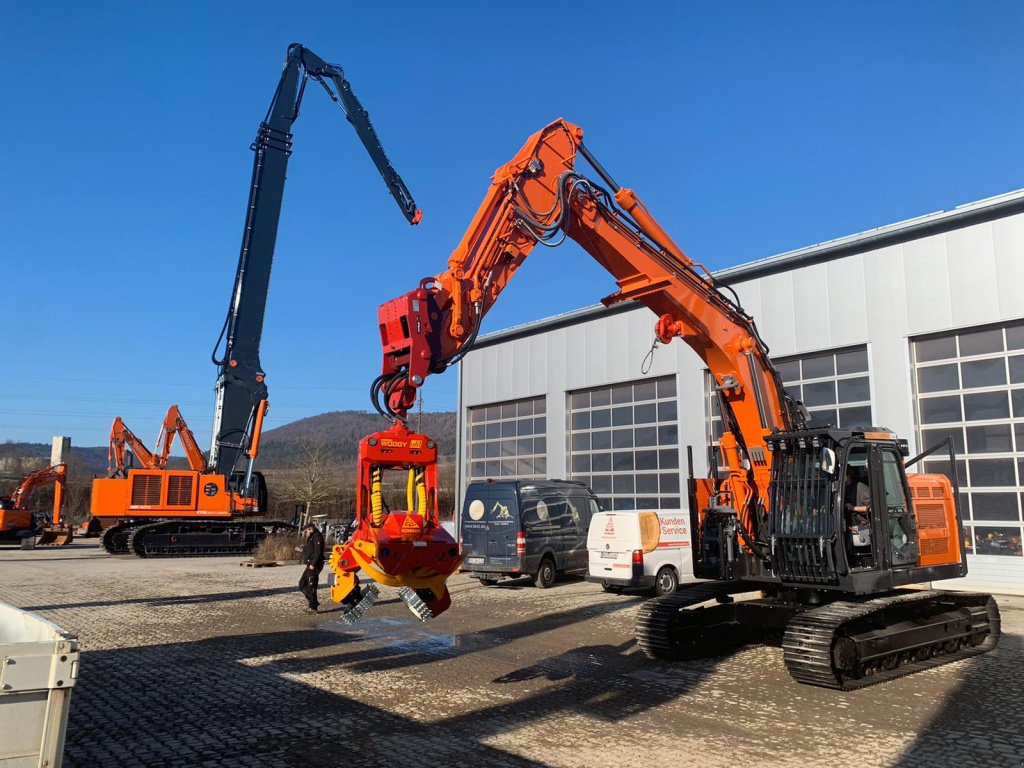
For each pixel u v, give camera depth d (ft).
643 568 46.29
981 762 17.57
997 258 46.68
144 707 22.31
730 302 31.01
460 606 43.32
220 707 22.29
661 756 17.97
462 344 24.50
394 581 19.27
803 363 55.98
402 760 17.78
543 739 19.29
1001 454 46.09
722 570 29.73
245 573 62.34
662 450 64.44
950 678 26.23
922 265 49.80
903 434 49.67
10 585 52.31
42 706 10.51
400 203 62.85
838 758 17.81
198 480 80.74
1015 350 46.14
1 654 10.28
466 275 24.88
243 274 80.12
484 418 82.94
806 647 24.44
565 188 27.27
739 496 30.19
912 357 50.52
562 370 73.46
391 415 22.97
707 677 26.30
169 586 52.42
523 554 50.72
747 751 18.31
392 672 26.89
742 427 30.53
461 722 20.81
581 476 71.31
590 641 32.81
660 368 64.85
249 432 81.41
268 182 80.79
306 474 145.69
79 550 92.84
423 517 20.53
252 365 81.46
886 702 22.99
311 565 41.19
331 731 20.02
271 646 31.48
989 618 31.91
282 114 81.35
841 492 25.90
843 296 53.36
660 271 29.09
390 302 23.50
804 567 26.63
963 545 31.09
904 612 28.50
